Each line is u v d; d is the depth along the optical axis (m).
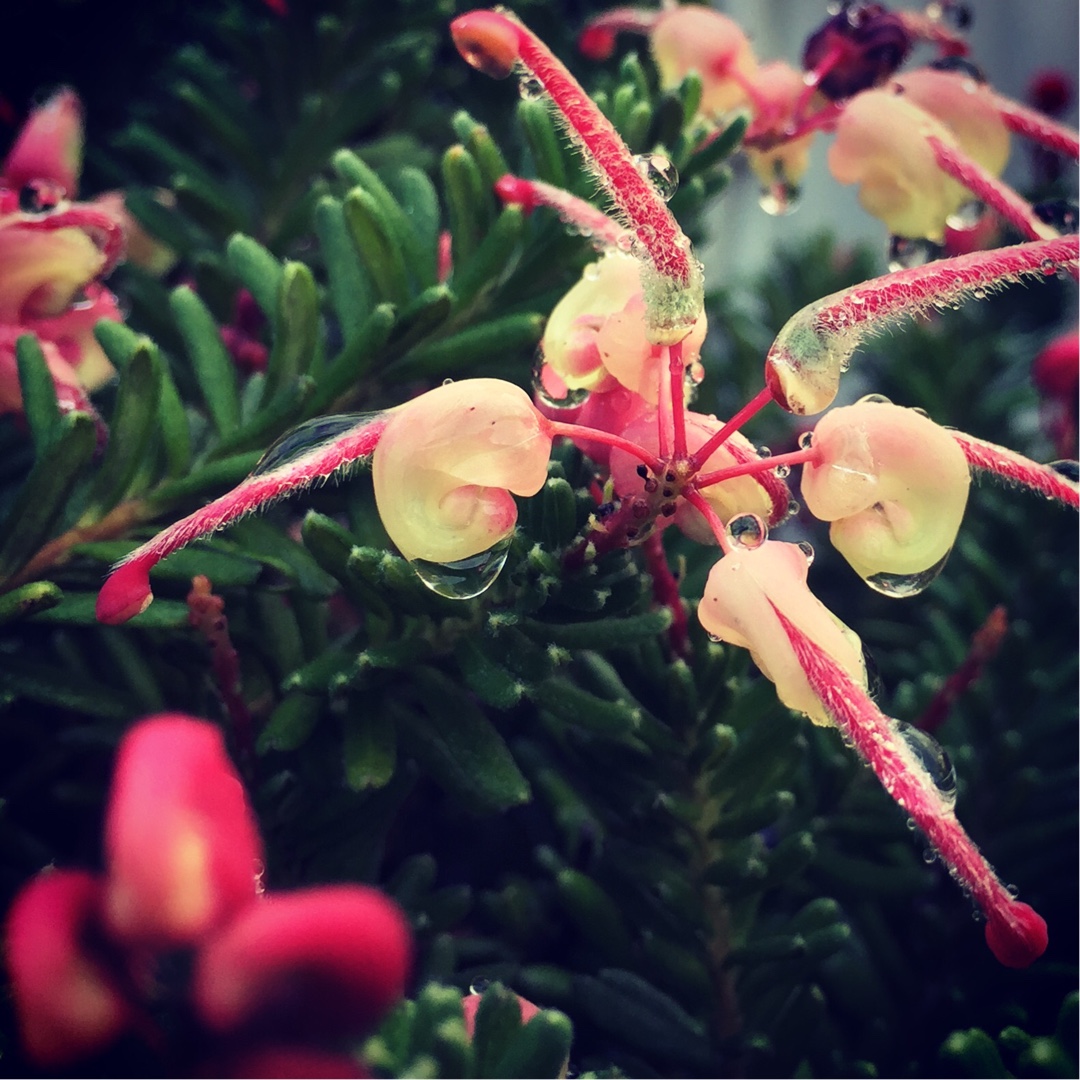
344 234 0.08
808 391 0.05
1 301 0.07
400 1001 0.05
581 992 0.07
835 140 0.07
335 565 0.06
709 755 0.07
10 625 0.07
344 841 0.07
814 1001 0.07
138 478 0.07
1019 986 0.07
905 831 0.07
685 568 0.07
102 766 0.08
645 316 0.05
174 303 0.07
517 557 0.06
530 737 0.08
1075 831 0.08
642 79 0.08
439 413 0.05
